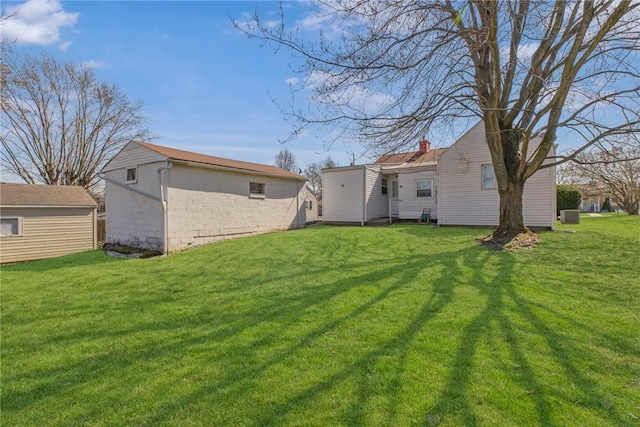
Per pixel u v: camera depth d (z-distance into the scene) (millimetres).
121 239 11984
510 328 3531
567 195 18109
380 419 2184
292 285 5566
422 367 2809
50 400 2512
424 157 18156
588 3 6094
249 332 3680
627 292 4613
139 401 2465
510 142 8445
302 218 15891
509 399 2355
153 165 10477
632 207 18984
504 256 7016
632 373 2672
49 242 12875
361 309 4250
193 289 5645
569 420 2141
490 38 6031
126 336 3709
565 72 6609
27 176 22312
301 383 2631
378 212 17219
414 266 6461
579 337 3303
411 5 5617
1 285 6535
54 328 4016
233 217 12352
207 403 2410
